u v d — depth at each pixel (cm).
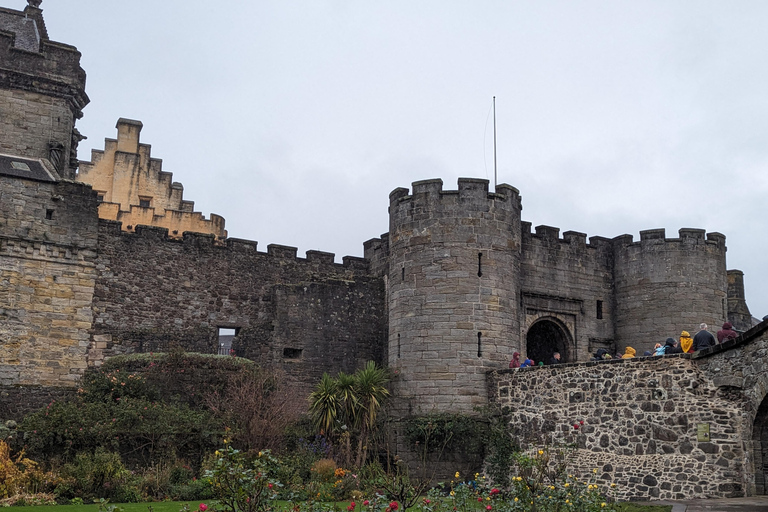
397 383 3098
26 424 2409
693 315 3625
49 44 3381
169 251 3338
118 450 2436
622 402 2453
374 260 3778
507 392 2900
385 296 3650
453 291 3078
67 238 3056
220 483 1411
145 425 2492
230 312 3434
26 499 1961
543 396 2736
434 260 3122
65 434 2362
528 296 3528
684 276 3656
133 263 3234
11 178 2978
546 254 3631
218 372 2900
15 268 2933
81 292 3066
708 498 2158
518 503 1584
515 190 3303
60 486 2077
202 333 3303
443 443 2927
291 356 3394
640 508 1922
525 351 3478
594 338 3700
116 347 3105
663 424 2328
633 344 3694
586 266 3744
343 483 2289
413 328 3105
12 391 2811
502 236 3189
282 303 3381
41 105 3338
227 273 3459
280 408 2767
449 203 3158
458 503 1684
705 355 2255
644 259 3725
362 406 2866
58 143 3328
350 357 3500
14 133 3266
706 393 2239
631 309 3728
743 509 1794
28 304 2942
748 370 2114
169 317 3284
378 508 1493
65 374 2978
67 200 3080
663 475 2295
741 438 2133
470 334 3045
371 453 2950
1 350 2861
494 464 2833
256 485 1415
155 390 2770
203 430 2573
